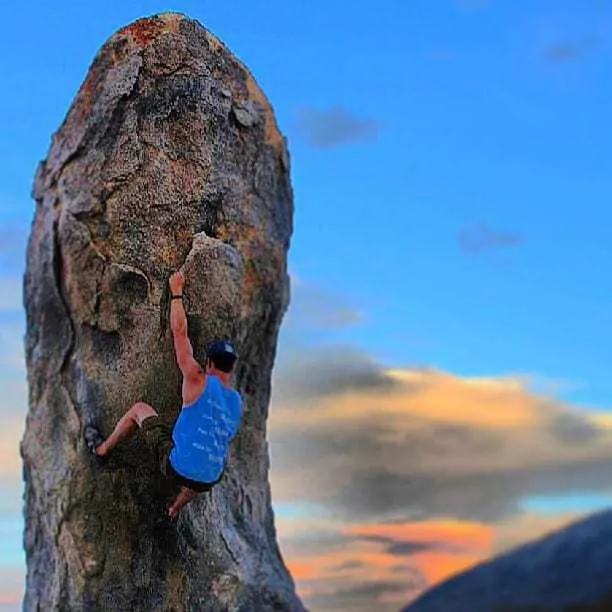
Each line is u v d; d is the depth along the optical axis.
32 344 9.33
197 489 7.76
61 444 8.86
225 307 8.73
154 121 8.95
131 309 8.70
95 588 8.59
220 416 7.77
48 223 9.17
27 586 9.23
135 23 9.27
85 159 8.96
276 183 9.70
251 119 9.49
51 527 8.88
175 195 8.84
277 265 9.50
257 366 9.77
